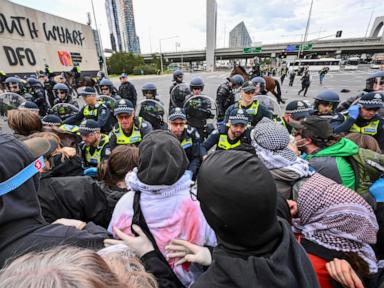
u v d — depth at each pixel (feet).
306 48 129.39
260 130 3.91
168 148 3.06
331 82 65.77
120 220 3.17
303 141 4.92
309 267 1.97
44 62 56.65
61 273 1.24
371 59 157.28
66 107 15.40
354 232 2.82
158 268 2.68
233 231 1.81
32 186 2.25
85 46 75.31
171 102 17.20
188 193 3.16
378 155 4.17
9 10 47.96
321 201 3.03
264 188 1.76
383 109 9.68
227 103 14.87
